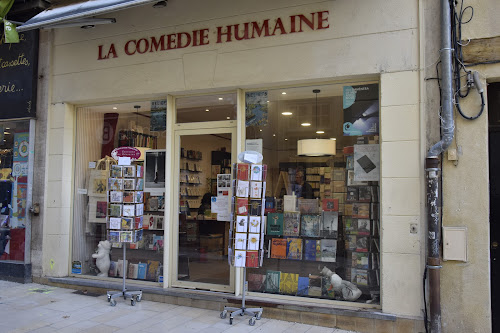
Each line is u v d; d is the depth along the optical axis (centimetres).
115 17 659
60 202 697
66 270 701
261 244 524
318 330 496
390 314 480
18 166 736
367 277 525
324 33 532
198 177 624
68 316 542
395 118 494
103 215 696
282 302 538
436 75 480
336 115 549
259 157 522
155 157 654
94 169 704
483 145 461
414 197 480
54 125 708
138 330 493
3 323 514
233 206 532
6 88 740
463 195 464
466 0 473
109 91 662
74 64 694
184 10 612
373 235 525
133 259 666
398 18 498
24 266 705
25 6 717
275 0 558
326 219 554
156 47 630
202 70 598
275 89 582
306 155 565
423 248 475
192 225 623
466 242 459
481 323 452
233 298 561
